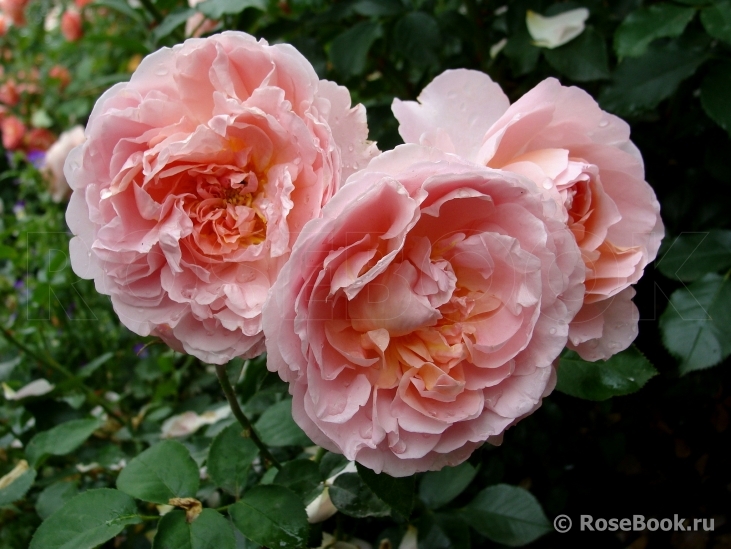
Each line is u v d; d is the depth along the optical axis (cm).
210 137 21
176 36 46
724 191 37
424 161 20
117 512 24
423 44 37
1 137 80
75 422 33
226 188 22
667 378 39
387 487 23
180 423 38
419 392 21
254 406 36
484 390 22
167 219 22
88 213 23
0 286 50
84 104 75
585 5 38
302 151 21
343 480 28
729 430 43
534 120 23
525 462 43
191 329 22
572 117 23
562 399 41
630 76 35
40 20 94
